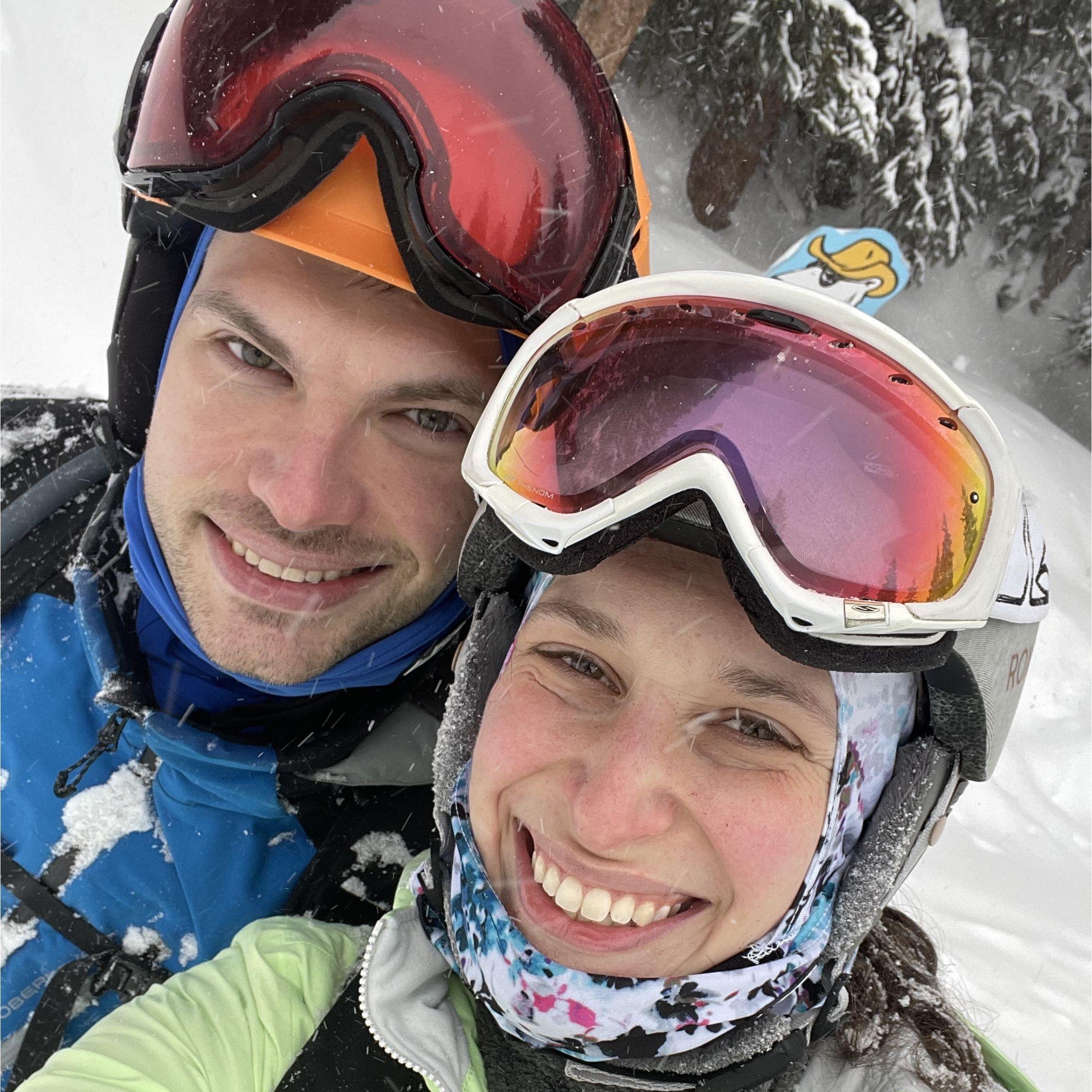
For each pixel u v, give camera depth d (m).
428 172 0.41
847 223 2.52
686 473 0.34
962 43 2.36
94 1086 0.37
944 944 0.87
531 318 0.43
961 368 2.91
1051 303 2.95
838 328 0.36
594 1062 0.41
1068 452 2.53
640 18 2.16
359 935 0.47
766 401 0.35
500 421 0.37
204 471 0.49
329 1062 0.40
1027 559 0.42
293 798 0.52
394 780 0.53
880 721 0.40
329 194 0.43
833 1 2.23
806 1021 0.40
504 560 0.42
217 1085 0.39
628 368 0.37
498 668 0.46
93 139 1.53
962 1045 0.43
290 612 0.50
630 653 0.37
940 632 0.34
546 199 0.42
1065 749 1.27
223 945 0.51
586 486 0.36
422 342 0.45
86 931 0.51
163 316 0.56
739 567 0.34
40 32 1.64
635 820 0.37
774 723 0.37
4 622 0.57
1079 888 1.00
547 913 0.40
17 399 0.64
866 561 0.34
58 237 1.37
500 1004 0.40
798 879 0.38
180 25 0.45
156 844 0.52
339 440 0.47
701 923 0.39
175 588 0.53
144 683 0.54
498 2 0.43
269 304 0.45
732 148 2.53
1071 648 1.52
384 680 0.53
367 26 0.41
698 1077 0.40
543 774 0.39
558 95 0.43
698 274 0.36
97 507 0.59
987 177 2.60
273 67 0.41
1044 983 0.85
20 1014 0.52
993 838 1.06
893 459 0.35
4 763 0.54
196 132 0.42
